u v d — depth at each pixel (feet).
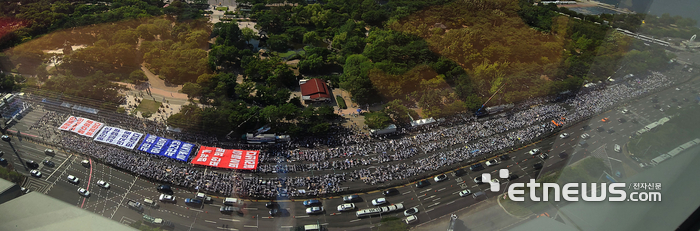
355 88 421.18
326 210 287.69
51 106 390.01
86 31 552.00
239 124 357.00
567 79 434.71
